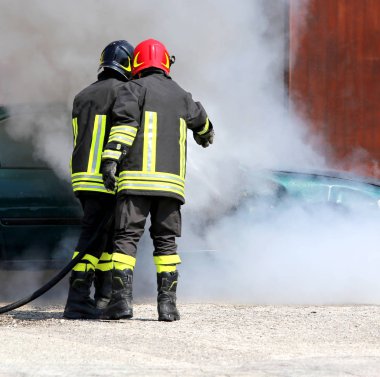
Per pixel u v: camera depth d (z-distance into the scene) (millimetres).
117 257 13078
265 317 13492
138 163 12961
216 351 10562
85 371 9266
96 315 13578
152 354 10320
